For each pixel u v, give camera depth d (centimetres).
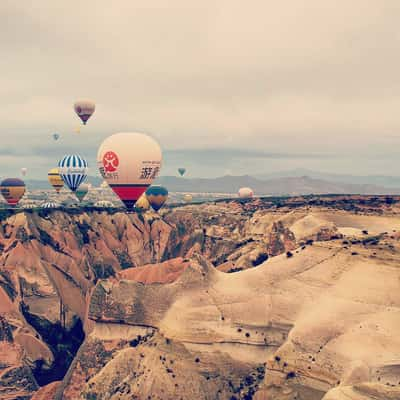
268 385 4769
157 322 5781
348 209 9512
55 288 8706
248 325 5384
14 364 6925
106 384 5328
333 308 4997
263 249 9331
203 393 5078
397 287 4959
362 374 4294
